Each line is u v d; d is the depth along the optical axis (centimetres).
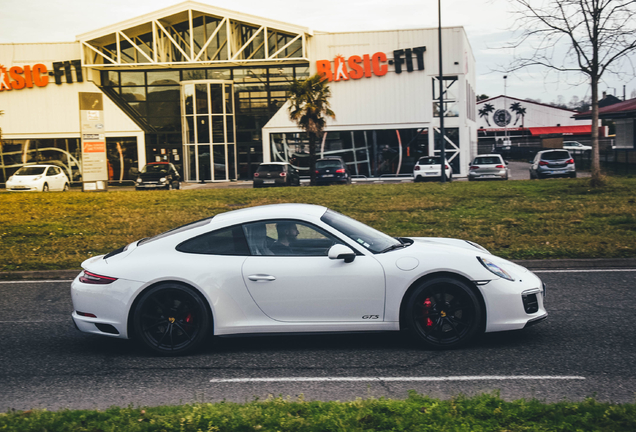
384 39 3756
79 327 520
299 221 524
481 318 504
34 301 744
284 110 3888
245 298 504
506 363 466
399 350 510
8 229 1383
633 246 960
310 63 3844
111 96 4038
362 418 330
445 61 3734
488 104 8800
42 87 3991
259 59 3831
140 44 4028
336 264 504
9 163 4025
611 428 313
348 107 3816
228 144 3906
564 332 550
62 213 1673
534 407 344
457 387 416
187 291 504
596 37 1714
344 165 3084
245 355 509
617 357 474
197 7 3803
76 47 3959
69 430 326
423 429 318
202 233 525
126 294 504
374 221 1356
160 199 2012
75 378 457
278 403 361
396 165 3809
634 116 3288
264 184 2973
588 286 748
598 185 1933
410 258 506
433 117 3762
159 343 509
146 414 347
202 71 3953
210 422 329
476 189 2030
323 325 504
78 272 917
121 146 3969
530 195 1816
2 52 3962
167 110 4016
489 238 1098
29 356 517
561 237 1076
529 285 513
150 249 523
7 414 354
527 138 8319
